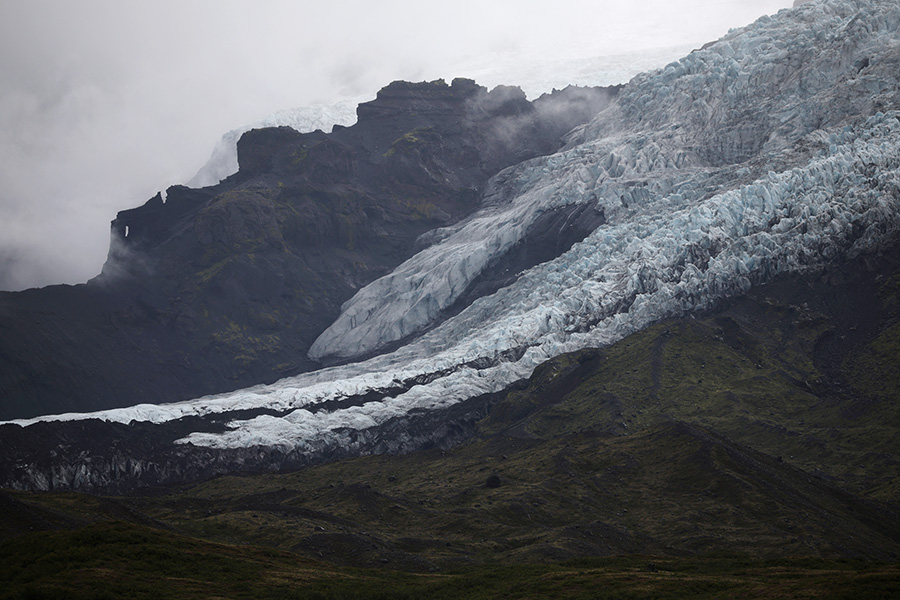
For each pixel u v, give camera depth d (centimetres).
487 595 17350
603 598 16025
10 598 15200
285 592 16838
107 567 16900
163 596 15812
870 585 14600
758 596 15038
